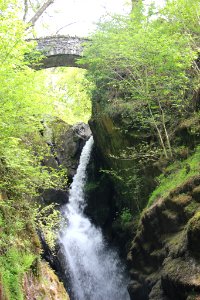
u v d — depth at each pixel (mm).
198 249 7477
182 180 9938
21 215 9906
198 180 9008
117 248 16047
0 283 5973
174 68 11461
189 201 8953
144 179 13344
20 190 9773
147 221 10508
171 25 12492
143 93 12141
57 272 15133
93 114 17812
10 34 7578
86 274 16547
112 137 15516
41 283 9539
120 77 14391
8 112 8172
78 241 17344
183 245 8062
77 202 19109
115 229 15758
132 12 13492
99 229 17719
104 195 18156
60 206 18156
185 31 11984
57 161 19281
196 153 10609
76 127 21391
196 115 11359
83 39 19219
